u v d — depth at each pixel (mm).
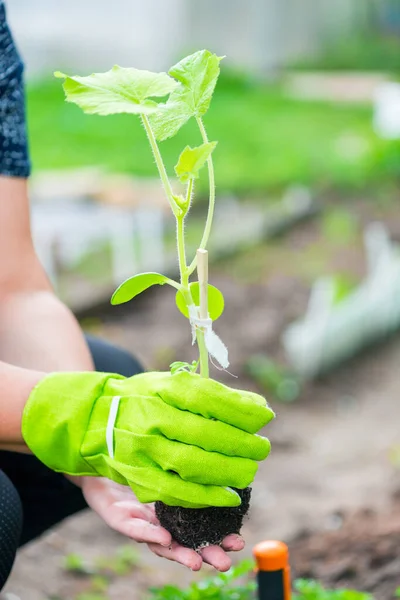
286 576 1773
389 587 2443
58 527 3346
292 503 3652
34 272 1914
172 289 6531
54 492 1921
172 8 17984
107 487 1739
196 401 1327
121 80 1316
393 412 4840
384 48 22328
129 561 3076
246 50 19734
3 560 1580
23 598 2686
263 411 1348
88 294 5969
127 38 17438
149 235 6703
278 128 13109
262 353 5469
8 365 1516
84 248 6621
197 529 1439
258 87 17688
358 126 13352
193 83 1338
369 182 10180
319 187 9844
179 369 1401
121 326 5859
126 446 1373
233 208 8594
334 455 4230
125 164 9750
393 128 11820
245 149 11406
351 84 18797
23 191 1917
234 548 1485
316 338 5273
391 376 5422
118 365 2012
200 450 1341
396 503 3176
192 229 7754
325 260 7410
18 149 1885
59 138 11180
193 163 1271
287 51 20781
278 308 6234
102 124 12195
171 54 17969
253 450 1355
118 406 1409
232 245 7410
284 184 9672
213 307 1472
